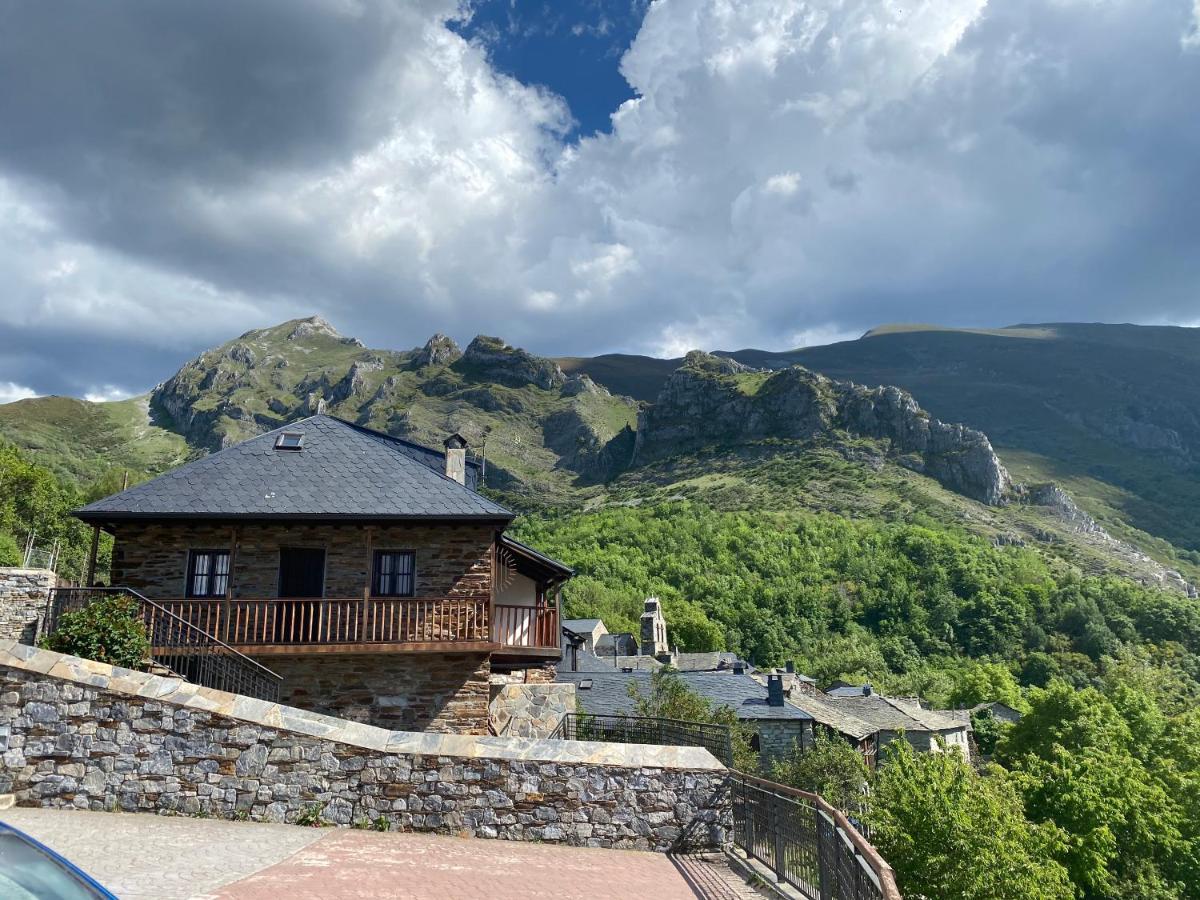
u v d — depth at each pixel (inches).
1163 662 4731.8
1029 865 1033.5
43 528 2758.4
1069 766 1576.0
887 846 1032.8
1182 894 1582.2
